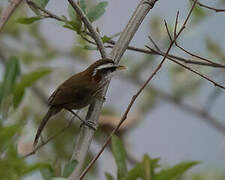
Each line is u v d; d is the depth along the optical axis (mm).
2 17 5949
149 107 13305
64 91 9617
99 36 8852
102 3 9320
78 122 12336
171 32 12148
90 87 9500
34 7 9031
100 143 12180
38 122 12336
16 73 5906
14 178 5277
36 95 12945
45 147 11562
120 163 5820
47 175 6207
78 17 9023
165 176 5543
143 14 8742
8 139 5328
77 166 6508
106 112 13102
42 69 5930
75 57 14398
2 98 5840
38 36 14172
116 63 8648
